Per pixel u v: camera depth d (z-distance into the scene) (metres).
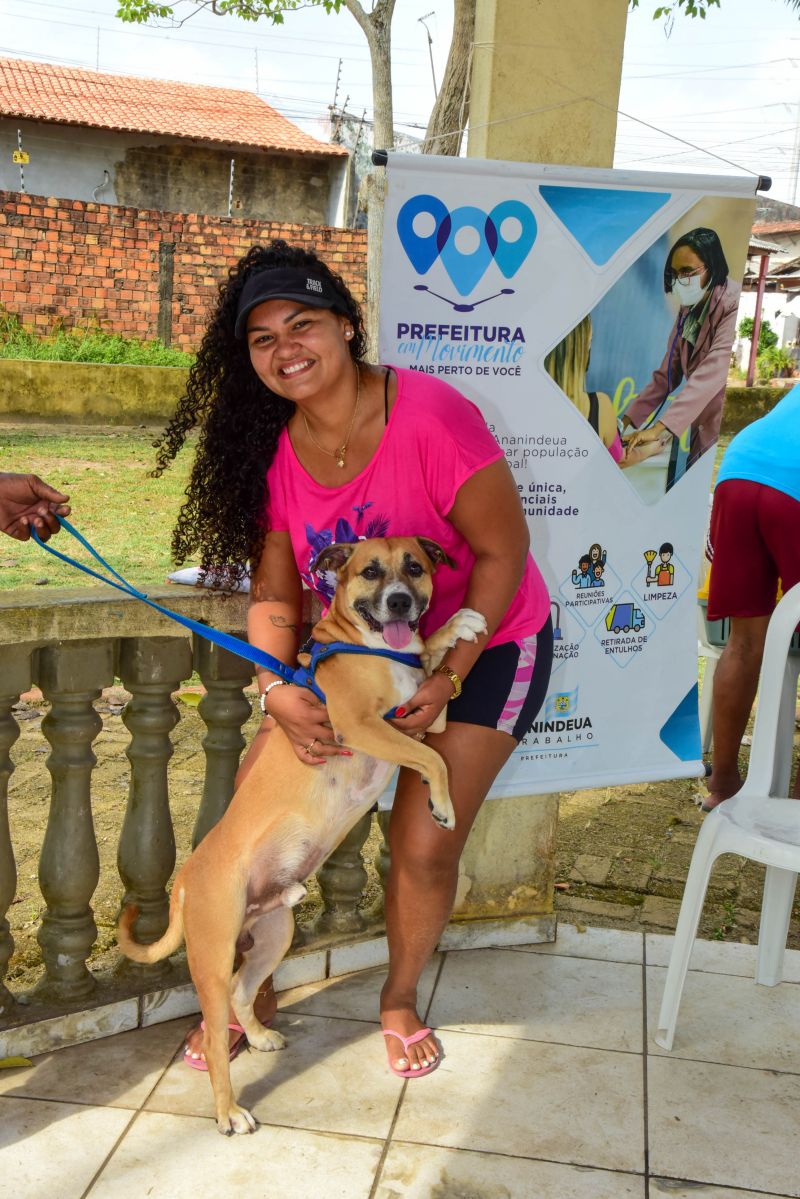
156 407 16.06
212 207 23.55
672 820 4.84
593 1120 2.70
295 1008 3.20
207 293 18.92
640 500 3.47
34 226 17.77
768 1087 2.85
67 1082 2.80
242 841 2.63
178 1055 2.94
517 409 3.27
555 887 4.12
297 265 2.55
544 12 3.20
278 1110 2.71
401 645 2.63
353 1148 2.57
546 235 3.16
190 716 5.81
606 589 3.49
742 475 4.04
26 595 2.89
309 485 2.74
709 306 3.40
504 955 3.53
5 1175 2.46
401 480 2.65
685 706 3.69
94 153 22.56
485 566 2.69
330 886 3.42
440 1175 2.49
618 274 3.27
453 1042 3.02
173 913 2.71
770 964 3.34
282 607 2.95
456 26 7.20
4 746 2.81
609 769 3.61
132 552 8.49
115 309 18.56
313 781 2.70
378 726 2.63
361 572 2.68
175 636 3.00
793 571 4.02
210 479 2.84
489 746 2.81
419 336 3.12
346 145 27.62
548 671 2.94
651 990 3.33
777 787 3.77
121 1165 2.50
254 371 2.70
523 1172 2.51
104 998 3.04
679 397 3.43
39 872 2.96
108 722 5.68
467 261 3.11
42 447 13.27
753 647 4.25
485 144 3.25
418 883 2.82
